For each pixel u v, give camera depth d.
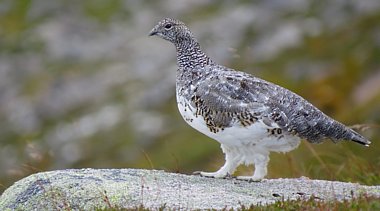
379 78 24.72
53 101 31.83
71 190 8.32
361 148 17.19
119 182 8.55
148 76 31.44
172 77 30.28
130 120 27.72
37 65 35.28
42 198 8.30
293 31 30.44
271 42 30.19
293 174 11.78
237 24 32.56
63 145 27.48
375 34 27.98
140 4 38.22
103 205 8.00
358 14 30.31
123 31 36.31
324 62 27.20
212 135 9.13
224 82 8.95
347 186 9.06
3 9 40.03
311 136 9.07
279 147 9.11
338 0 31.64
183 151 22.42
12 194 8.60
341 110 23.84
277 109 8.83
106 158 25.34
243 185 8.96
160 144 24.81
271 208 7.43
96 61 34.44
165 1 37.06
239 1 34.88
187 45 9.61
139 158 24.16
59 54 35.56
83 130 28.34
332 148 16.83
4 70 35.34
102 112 29.39
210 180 9.12
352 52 27.12
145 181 8.68
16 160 27.08
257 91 8.91
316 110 9.05
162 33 9.73
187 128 25.14
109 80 32.25
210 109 8.97
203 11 34.94
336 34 29.03
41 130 29.88
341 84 25.30
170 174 9.20
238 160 9.27
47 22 38.34
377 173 11.10
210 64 9.54
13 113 31.86
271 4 33.50
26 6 39.84
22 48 36.72
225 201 8.08
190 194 8.30
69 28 37.47
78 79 33.03
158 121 26.94
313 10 31.95
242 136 8.93
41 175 8.85
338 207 7.34
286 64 27.97
